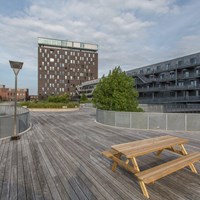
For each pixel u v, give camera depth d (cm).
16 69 923
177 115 1188
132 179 486
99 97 1794
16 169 545
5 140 891
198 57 4638
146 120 1229
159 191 427
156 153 700
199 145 832
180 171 539
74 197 401
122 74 1847
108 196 405
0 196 404
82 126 1348
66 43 10956
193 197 404
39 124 1434
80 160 623
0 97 10431
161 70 5591
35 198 396
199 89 4531
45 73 10025
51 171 532
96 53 11275
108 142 874
